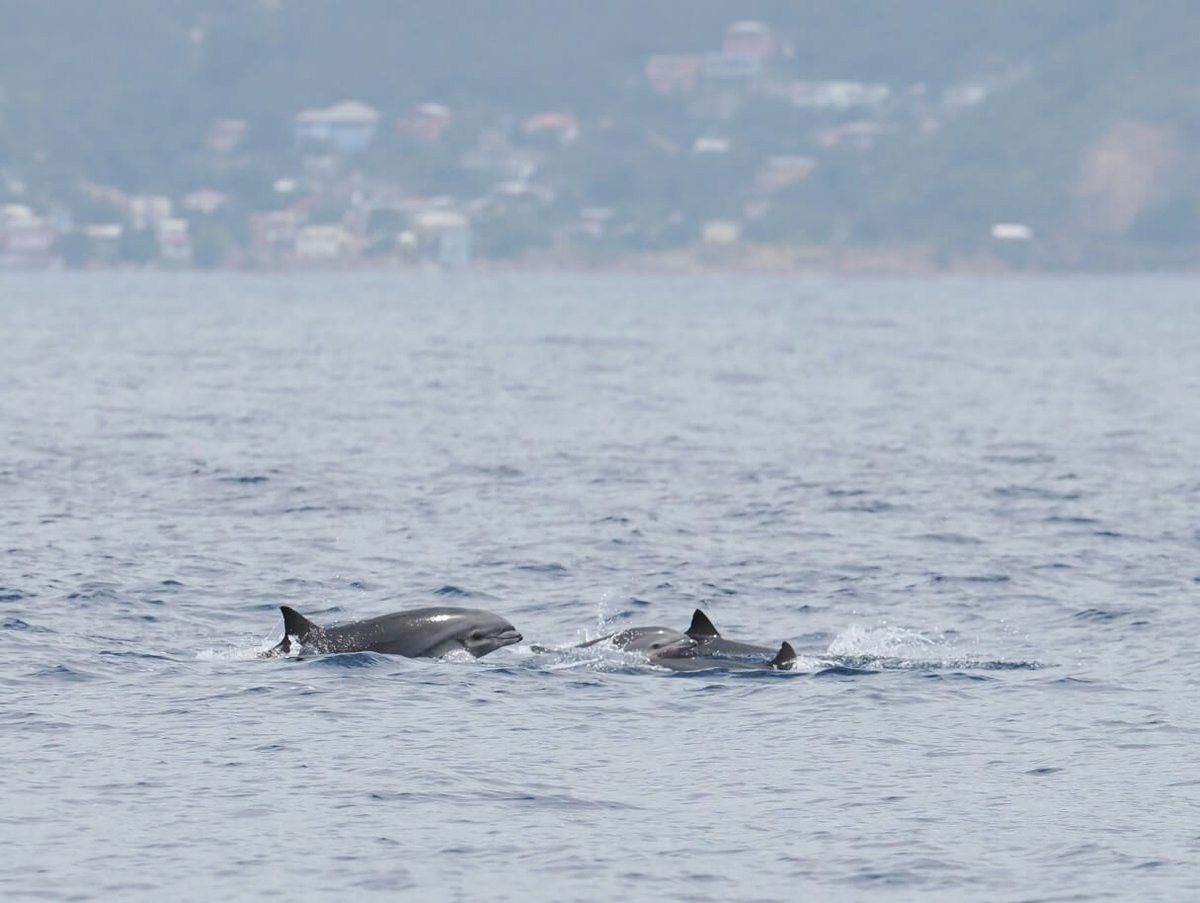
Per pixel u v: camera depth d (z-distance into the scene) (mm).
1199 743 77375
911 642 100438
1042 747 76938
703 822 67250
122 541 129750
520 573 121125
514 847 64562
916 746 77125
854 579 119500
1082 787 71312
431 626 93375
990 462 185750
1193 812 68125
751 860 63531
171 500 150625
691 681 87875
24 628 99125
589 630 105125
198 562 122375
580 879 61688
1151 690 87188
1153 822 67062
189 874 61781
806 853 64125
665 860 63469
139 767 72938
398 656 91438
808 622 107062
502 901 59906
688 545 131875
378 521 141375
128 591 111312
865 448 198500
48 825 66125
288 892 60406
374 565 123000
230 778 71688
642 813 68250
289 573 119500
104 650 94188
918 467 180500
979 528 140625
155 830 65750
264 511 145500
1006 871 62469
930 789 71125
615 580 119062
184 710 81562
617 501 153375
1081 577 120188
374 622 94000
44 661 90875
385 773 72562
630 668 90125
